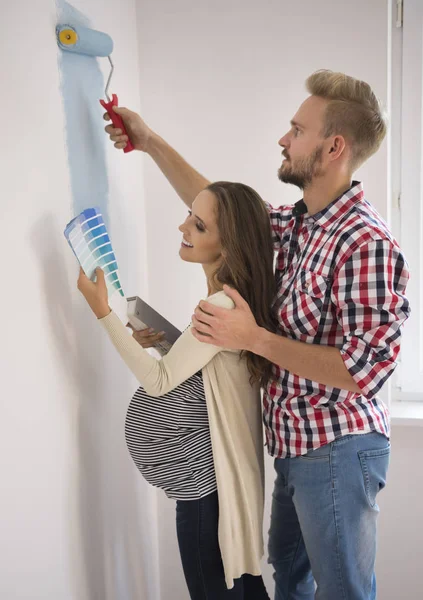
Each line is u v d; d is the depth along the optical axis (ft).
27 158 4.33
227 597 5.05
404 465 7.00
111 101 5.45
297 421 4.86
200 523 4.93
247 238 4.85
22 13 4.27
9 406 4.12
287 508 5.60
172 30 6.57
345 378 4.41
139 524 6.64
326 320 4.66
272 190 6.66
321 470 4.81
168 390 4.73
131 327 5.33
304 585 5.90
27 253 4.32
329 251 4.58
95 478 5.45
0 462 4.03
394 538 7.14
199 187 5.68
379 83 6.31
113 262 4.96
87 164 5.31
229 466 4.90
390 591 7.25
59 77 4.80
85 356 5.23
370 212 4.70
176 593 7.39
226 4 6.46
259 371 4.90
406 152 6.84
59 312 4.78
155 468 4.97
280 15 6.38
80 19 5.17
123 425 6.09
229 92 6.59
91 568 5.39
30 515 4.39
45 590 4.60
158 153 5.70
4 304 4.06
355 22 6.26
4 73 4.05
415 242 6.98
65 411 4.88
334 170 4.74
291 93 6.48
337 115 4.61
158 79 6.68
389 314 4.36
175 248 6.92
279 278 5.23
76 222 4.57
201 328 4.55
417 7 6.55
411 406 7.14
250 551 5.02
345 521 4.81
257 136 6.60
